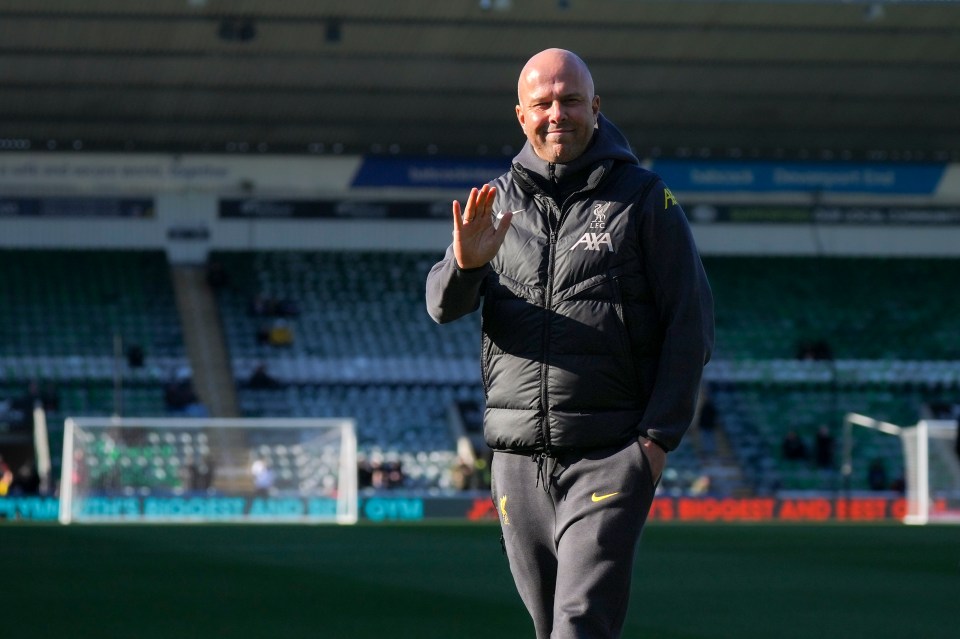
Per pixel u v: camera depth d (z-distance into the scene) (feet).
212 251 137.69
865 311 140.15
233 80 127.03
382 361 130.11
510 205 15.87
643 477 14.88
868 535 68.74
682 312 15.16
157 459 93.66
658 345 15.48
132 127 133.59
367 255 139.95
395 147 140.05
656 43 123.54
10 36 118.62
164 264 136.56
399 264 140.05
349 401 125.39
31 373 122.93
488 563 48.83
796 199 144.77
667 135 139.13
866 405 129.39
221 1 114.21
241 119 133.69
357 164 139.74
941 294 143.33
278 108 132.05
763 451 121.39
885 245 145.59
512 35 121.70
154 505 92.68
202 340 129.29
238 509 94.12
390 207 140.15
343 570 45.60
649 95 131.75
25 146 134.72
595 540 14.69
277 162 138.92
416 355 131.34
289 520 94.58
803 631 29.32
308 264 138.31
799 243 144.66
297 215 139.23
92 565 46.98
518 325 15.47
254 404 123.24
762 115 136.26
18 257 134.00
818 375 131.85
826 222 145.07
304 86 128.77
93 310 130.31
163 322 130.41
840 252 144.77
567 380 15.16
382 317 135.13
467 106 133.08
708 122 137.08
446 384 128.67
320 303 135.23
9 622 30.48
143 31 119.03
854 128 139.54
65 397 121.29
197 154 137.80
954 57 127.13
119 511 92.27
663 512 98.27
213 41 120.78
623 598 14.69
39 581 40.75
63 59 122.52
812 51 125.49
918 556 53.26
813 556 53.31
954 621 31.40
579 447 15.15
